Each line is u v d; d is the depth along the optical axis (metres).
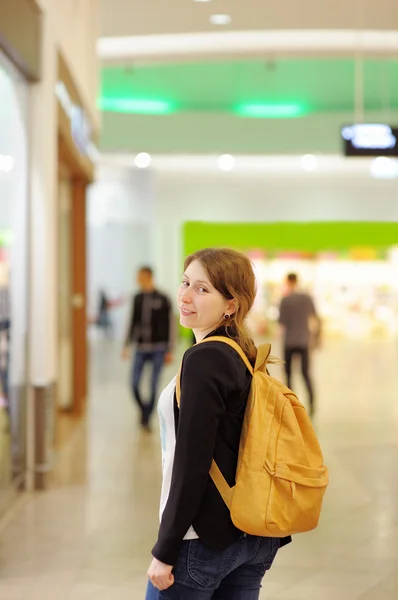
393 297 22.06
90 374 12.91
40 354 5.40
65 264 8.34
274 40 10.62
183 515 1.75
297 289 8.88
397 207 20.19
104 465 6.14
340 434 7.60
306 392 10.80
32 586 3.59
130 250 19.38
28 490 5.34
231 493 1.84
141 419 7.80
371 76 14.36
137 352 7.82
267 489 1.83
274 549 1.97
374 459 6.42
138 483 5.57
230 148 16.22
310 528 1.87
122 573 3.77
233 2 8.41
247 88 15.30
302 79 14.62
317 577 3.71
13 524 4.56
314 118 16.20
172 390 1.93
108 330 19.81
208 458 1.77
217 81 14.75
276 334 21.97
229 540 1.84
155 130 16.12
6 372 5.09
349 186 20.14
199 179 20.09
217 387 1.80
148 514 4.79
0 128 5.24
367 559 3.97
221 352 1.85
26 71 5.10
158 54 10.91
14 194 5.34
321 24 9.22
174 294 20.88
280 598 3.45
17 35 4.66
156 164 17.72
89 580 3.67
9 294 5.29
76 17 7.20
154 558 1.79
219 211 20.17
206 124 16.14
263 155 16.25
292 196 20.17
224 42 10.73
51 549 4.11
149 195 19.06
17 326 5.32
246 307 2.02
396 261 21.98
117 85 14.93
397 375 13.02
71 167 7.87
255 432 1.86
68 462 6.23
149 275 7.81
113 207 19.23
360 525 4.57
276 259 22.02
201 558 1.83
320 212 20.17
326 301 22.06
